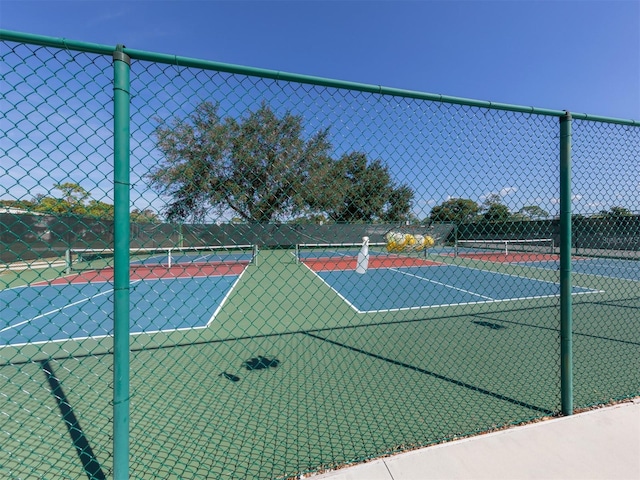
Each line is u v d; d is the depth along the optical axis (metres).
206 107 2.10
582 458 2.13
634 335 5.01
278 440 2.48
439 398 3.11
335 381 3.49
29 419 2.78
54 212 1.98
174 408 2.94
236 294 8.61
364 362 4.01
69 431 2.61
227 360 4.07
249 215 2.48
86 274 11.02
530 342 4.75
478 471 2.03
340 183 2.62
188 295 8.46
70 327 5.73
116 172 1.78
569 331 2.70
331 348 4.50
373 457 2.25
